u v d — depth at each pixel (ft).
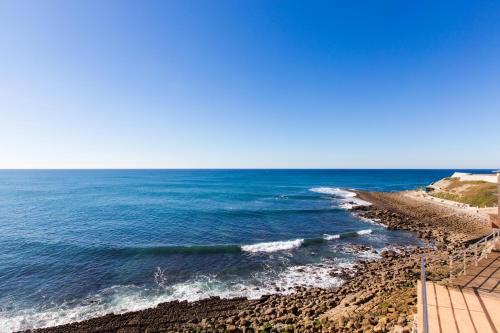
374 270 56.75
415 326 23.90
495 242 38.09
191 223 103.45
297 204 150.51
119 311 42.34
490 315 21.68
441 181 189.16
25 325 38.91
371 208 131.64
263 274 55.98
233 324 37.73
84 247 72.28
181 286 50.52
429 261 58.70
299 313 39.81
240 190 232.94
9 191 222.07
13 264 60.85
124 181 353.72
